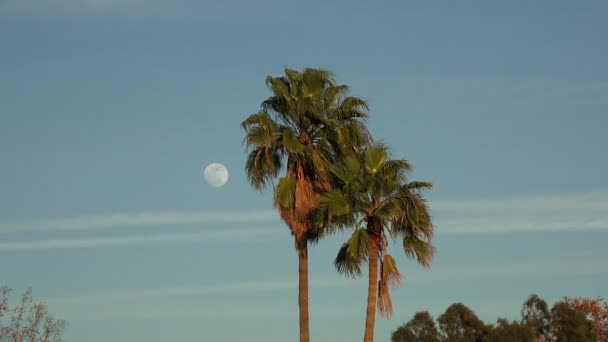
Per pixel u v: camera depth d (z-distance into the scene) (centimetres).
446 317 7638
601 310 9019
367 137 5203
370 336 4719
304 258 5066
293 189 5078
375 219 4838
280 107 5275
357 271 4853
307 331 4959
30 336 5341
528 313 8112
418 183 4956
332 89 5269
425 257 4875
